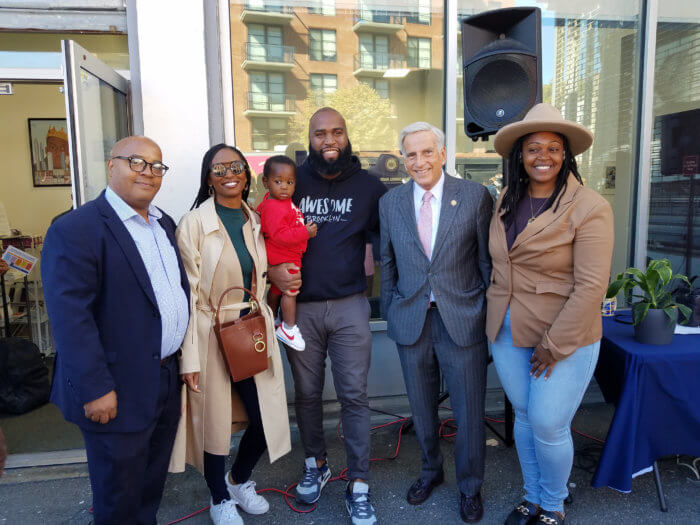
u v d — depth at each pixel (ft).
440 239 6.70
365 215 7.46
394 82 10.53
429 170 6.59
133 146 5.42
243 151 10.07
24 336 15.80
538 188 6.40
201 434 6.56
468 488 7.19
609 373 7.74
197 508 7.72
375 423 10.09
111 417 5.15
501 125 7.52
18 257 14.11
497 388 10.94
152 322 5.51
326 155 7.18
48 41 10.14
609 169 11.28
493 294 6.68
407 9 10.39
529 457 6.84
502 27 7.68
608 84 11.08
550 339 5.99
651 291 7.55
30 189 19.42
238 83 9.91
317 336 7.43
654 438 7.15
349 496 7.30
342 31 10.23
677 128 11.13
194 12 9.11
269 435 6.83
